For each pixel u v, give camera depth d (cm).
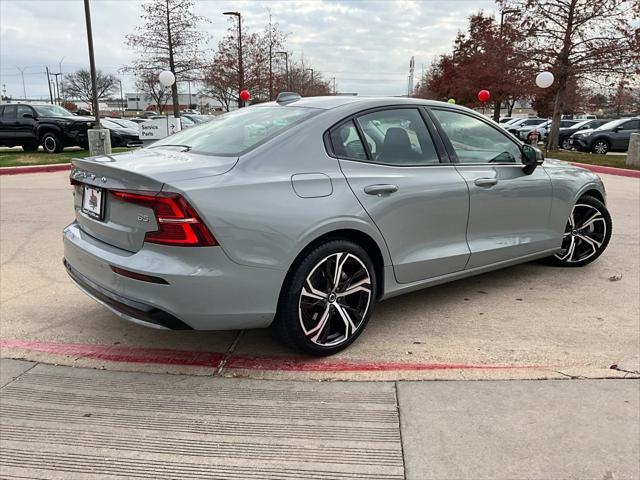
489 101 2786
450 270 394
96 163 311
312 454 241
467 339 358
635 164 1511
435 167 380
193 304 278
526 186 436
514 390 290
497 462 234
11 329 376
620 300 429
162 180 274
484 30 2709
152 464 236
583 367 315
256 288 291
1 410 277
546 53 1984
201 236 273
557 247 486
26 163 1455
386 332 371
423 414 269
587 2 1862
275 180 300
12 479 227
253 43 2895
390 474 227
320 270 318
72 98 9138
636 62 1847
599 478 224
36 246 598
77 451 245
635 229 689
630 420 262
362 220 328
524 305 420
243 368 321
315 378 308
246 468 233
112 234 305
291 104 374
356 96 386
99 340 360
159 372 317
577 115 4678
